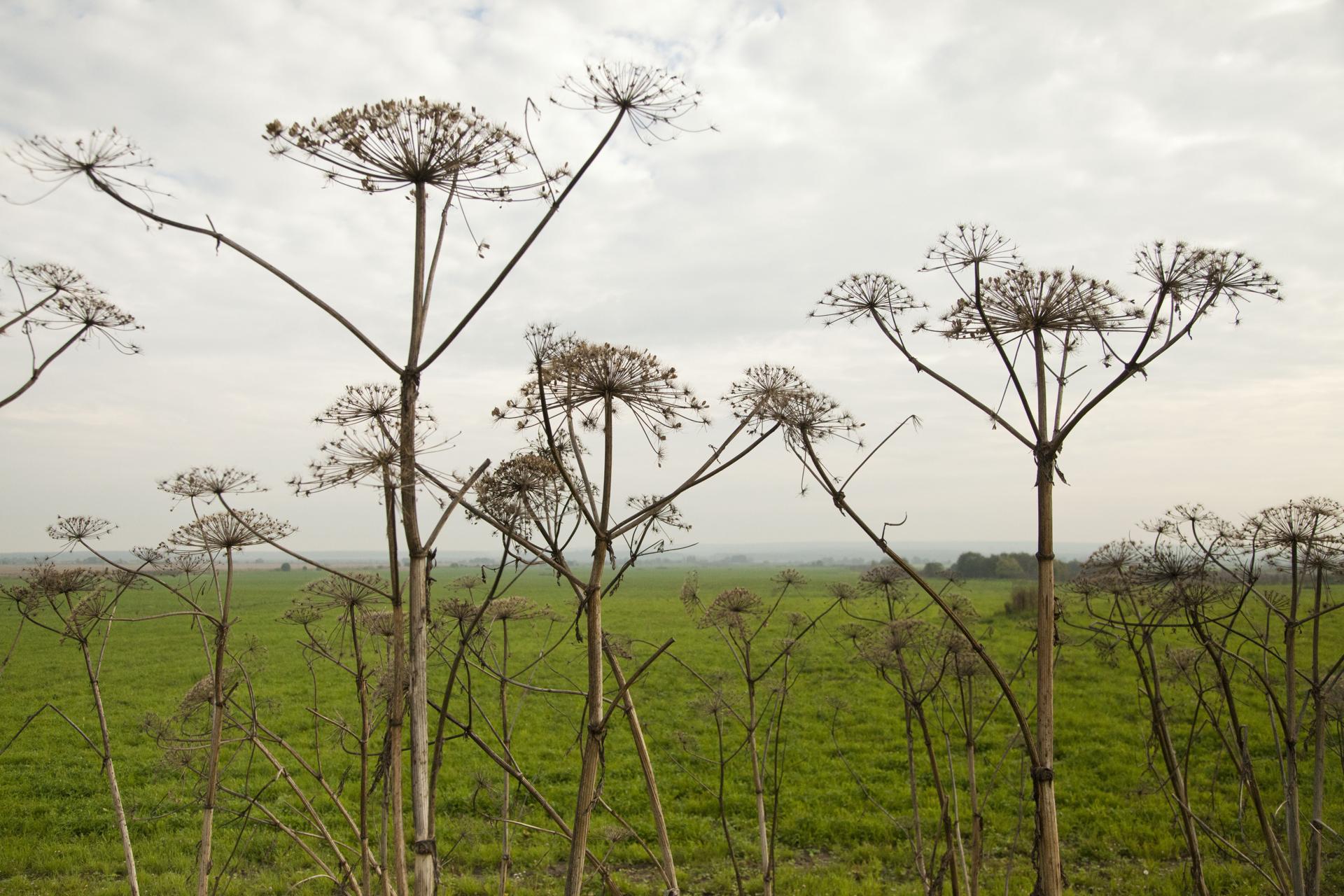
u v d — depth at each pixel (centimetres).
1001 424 365
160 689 2747
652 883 1143
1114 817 1304
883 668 595
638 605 5391
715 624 648
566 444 428
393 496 362
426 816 324
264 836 1273
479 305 326
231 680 603
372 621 516
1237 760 487
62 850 1280
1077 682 2364
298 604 575
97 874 1188
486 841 1266
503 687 517
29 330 392
